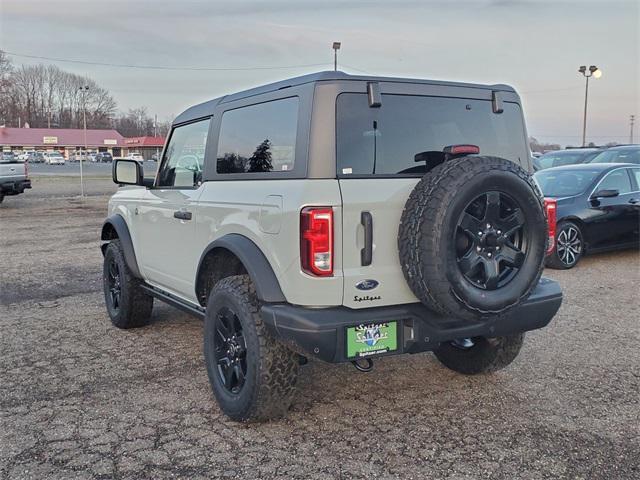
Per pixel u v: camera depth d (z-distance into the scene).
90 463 3.11
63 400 3.91
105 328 5.63
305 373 4.34
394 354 3.20
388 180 3.19
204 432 3.44
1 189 18.23
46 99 117.88
